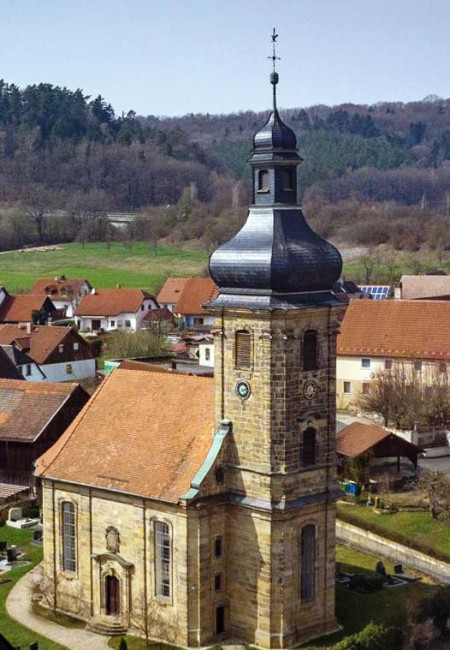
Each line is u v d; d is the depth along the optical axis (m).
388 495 95.00
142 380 71.75
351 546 84.06
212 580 64.44
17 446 96.06
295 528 63.50
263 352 61.69
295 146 62.50
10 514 88.56
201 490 62.91
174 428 67.75
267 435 62.22
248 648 63.56
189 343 162.62
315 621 65.31
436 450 109.12
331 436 64.88
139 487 65.31
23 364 139.38
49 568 70.75
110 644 65.12
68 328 149.25
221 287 63.56
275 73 62.19
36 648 62.75
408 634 66.06
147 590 65.69
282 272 60.38
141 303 188.50
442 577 76.75
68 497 69.25
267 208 62.16
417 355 124.00
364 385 127.88
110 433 70.12
